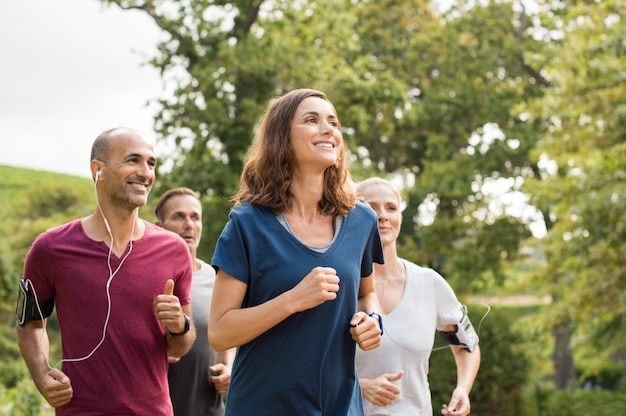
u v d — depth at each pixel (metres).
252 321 2.90
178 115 19.36
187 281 4.01
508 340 12.64
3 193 34.62
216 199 19.62
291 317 2.99
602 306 14.40
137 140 3.83
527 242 16.72
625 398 16.83
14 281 15.51
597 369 20.67
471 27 25.97
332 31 20.77
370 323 3.03
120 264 3.78
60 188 35.34
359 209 3.21
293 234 3.05
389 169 28.53
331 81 19.89
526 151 25.19
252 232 3.03
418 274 4.39
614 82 13.64
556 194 14.80
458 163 25.69
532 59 16.16
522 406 12.82
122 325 3.73
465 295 25.23
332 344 3.05
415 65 27.47
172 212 5.18
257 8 20.17
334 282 2.89
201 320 4.91
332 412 3.10
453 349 4.61
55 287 3.79
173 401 4.81
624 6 14.56
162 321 3.69
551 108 14.70
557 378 25.16
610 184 13.94
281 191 3.07
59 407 3.71
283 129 3.09
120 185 3.77
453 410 4.31
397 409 4.18
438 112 25.47
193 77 19.19
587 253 14.44
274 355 3.00
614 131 13.80
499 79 26.09
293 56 19.62
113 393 3.68
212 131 19.66
